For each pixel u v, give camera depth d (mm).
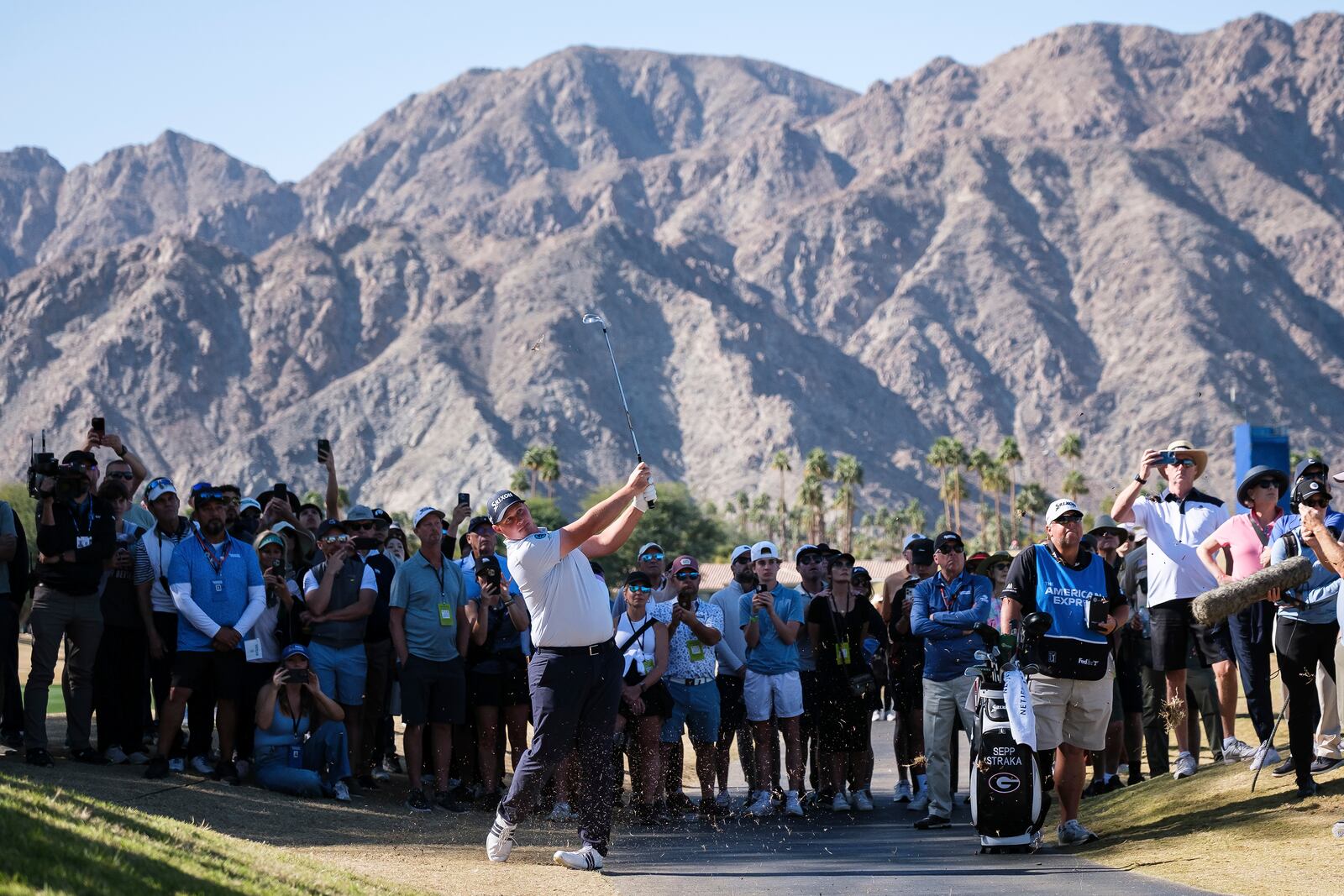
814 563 14086
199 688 11883
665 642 12164
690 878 8586
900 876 8523
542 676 8773
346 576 12430
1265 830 8953
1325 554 8984
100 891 5172
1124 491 11492
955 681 11680
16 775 9773
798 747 13203
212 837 7684
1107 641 9750
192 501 11445
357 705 12344
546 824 11609
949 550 11836
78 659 11141
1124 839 9609
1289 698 9586
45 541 10672
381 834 10023
